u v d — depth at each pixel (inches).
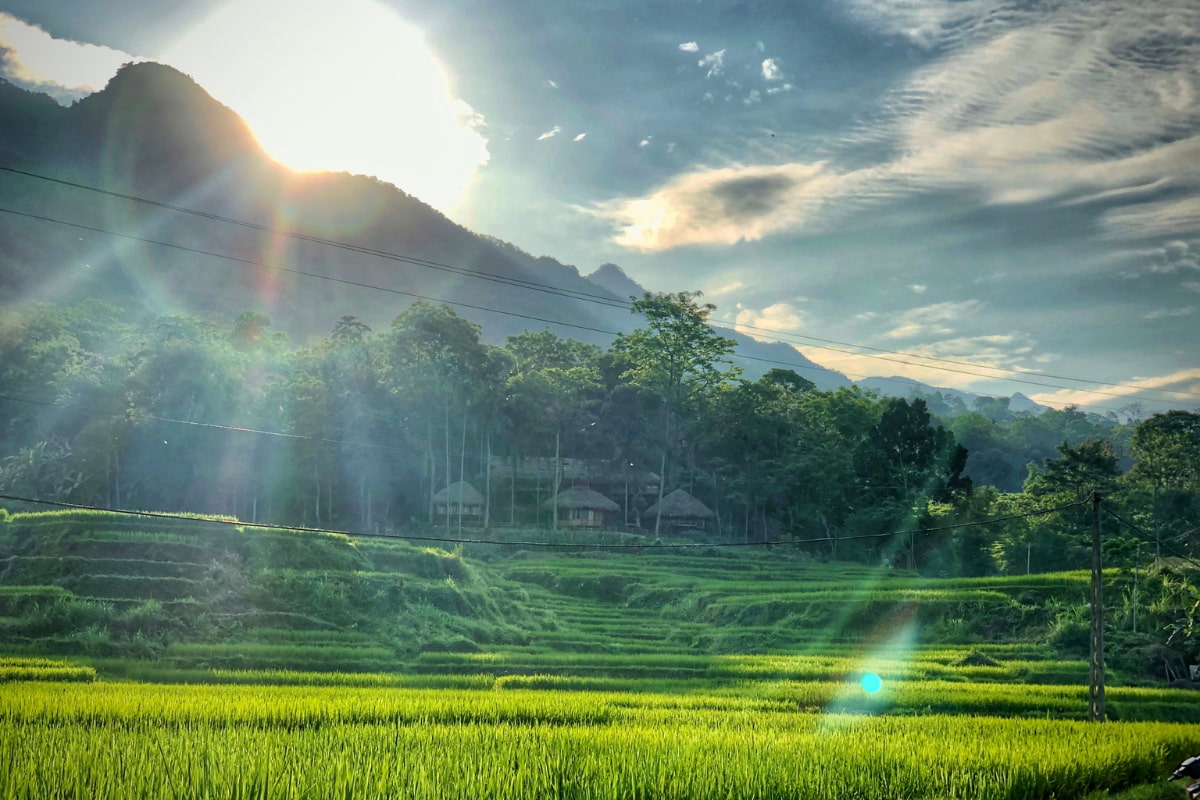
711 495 4552.2
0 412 3412.9
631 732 992.2
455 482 4037.9
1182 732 1168.8
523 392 4116.6
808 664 1941.4
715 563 3378.4
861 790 772.6
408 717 1131.9
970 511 3531.0
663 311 4126.5
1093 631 1291.8
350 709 1126.4
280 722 1053.8
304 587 2149.4
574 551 3528.5
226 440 3265.3
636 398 4699.8
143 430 3065.9
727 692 1628.9
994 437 6338.6
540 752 829.2
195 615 1931.6
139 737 844.0
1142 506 3430.1
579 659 1953.7
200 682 1550.2
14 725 922.7
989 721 1241.4
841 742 956.0
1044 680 1911.9
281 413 3511.3
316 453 3425.2
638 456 4658.0
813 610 2498.8
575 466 4564.5
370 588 2233.0
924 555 3582.7
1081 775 890.7
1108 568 2534.5
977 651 2186.3
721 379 4328.3
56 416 3169.3
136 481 3154.5
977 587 2605.8
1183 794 882.8
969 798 788.6
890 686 1699.1
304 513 3560.5
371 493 3641.7
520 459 4414.4
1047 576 2600.9
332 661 1797.5
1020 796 826.8
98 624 1803.6
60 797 623.2
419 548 2534.5
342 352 4057.6
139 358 3248.0
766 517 4453.7
